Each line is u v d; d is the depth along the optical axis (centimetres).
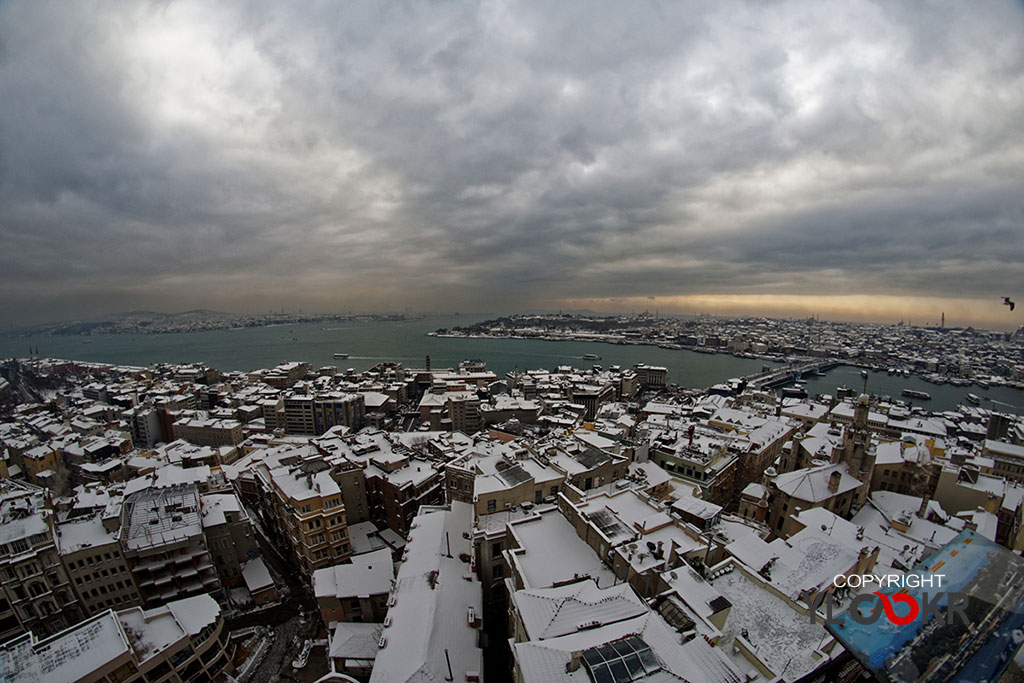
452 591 6750
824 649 4450
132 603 8419
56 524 8600
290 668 7569
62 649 6103
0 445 17550
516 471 7888
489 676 6216
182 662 6662
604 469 8581
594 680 3644
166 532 8719
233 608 9025
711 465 11219
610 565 5841
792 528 8088
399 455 12925
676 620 4528
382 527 11950
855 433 9444
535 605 4766
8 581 7344
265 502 12050
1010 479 12375
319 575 8244
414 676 5322
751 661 4391
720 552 6419
